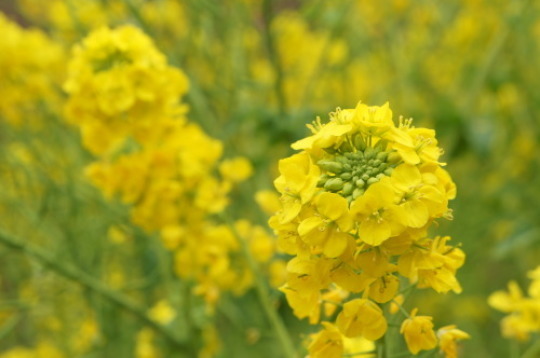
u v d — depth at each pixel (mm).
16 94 637
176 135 477
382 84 872
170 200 467
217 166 520
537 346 433
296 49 847
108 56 460
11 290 820
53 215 650
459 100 832
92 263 668
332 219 312
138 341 725
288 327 627
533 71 836
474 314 912
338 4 682
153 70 461
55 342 828
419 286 340
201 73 799
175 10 780
